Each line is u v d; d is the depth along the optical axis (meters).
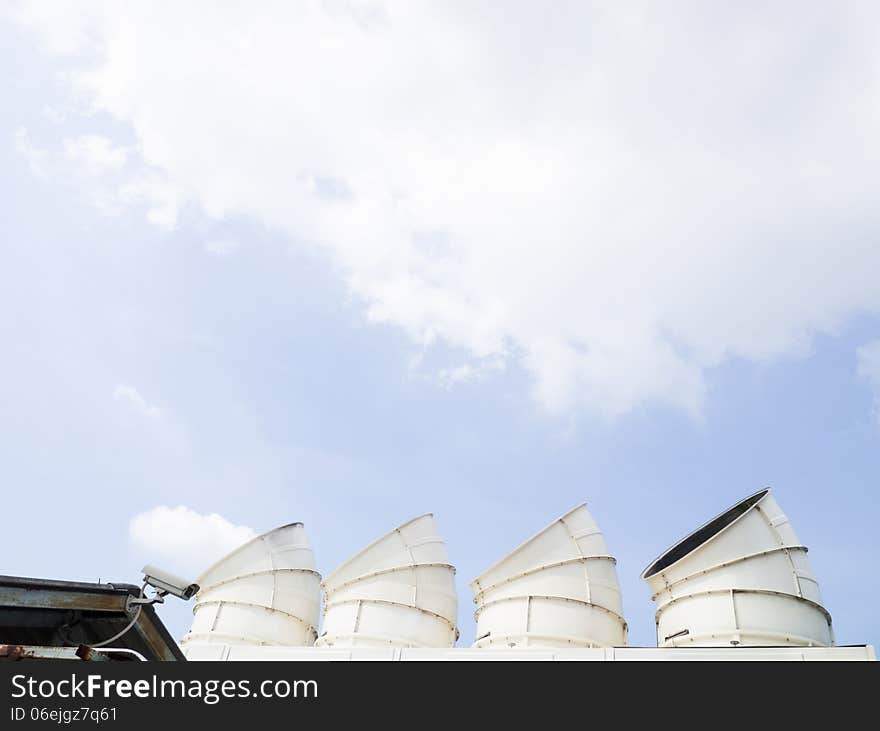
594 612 29.89
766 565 28.48
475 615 31.84
